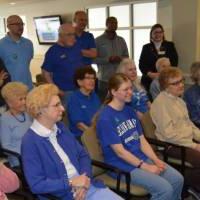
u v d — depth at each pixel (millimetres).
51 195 1873
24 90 2545
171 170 2391
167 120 2730
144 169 2273
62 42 3672
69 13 7340
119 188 2186
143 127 2814
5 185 1772
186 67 4551
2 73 3291
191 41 4434
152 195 2207
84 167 2078
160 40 4355
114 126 2334
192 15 4359
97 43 4602
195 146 2729
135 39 5980
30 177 1834
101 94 4531
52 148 1930
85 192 1922
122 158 2295
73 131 2973
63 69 3689
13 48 3557
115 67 4590
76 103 2969
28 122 2613
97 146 2418
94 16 6723
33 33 8906
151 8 5523
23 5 9008
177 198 2404
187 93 3336
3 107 2846
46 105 1874
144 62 4414
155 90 3580
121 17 6145
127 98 2350
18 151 2541
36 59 8945
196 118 3295
